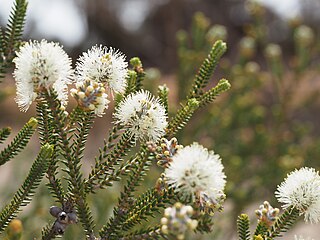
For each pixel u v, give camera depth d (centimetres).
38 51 159
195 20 554
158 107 175
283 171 567
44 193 471
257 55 1072
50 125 182
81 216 182
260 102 758
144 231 169
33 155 604
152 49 2223
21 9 188
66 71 163
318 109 939
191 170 144
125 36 2277
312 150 596
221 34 543
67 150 176
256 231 188
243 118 623
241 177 580
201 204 158
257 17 675
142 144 184
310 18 1658
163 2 2186
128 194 179
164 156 166
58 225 183
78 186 179
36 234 446
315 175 175
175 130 213
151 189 184
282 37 1789
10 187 551
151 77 484
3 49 189
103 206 447
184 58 533
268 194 575
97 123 889
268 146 628
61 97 173
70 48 2117
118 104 190
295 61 659
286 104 655
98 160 185
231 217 555
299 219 498
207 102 237
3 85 472
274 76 666
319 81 789
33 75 158
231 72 629
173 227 133
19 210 187
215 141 585
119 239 178
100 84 169
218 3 2184
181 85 530
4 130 200
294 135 659
